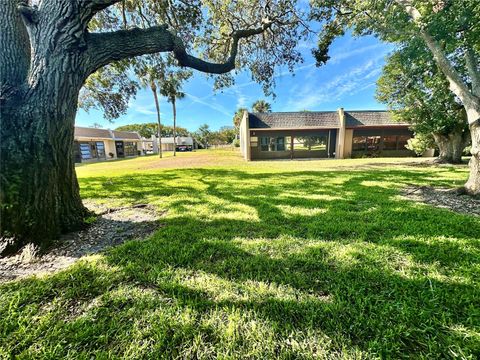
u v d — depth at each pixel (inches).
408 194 201.8
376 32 239.6
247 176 330.0
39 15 101.6
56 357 48.7
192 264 88.0
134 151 1296.8
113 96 294.4
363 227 121.7
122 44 126.7
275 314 60.5
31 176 98.7
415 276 75.2
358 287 71.0
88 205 180.9
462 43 182.7
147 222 140.6
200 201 189.2
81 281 76.6
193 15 208.5
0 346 51.3
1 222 94.3
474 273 75.1
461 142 438.6
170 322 58.1
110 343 52.4
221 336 53.7
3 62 100.4
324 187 239.6
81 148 912.3
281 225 130.3
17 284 74.9
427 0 174.1
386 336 52.4
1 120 93.9
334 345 50.8
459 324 55.1
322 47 255.6
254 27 233.3
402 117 466.0
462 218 131.0
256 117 722.8
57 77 105.0
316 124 708.7
